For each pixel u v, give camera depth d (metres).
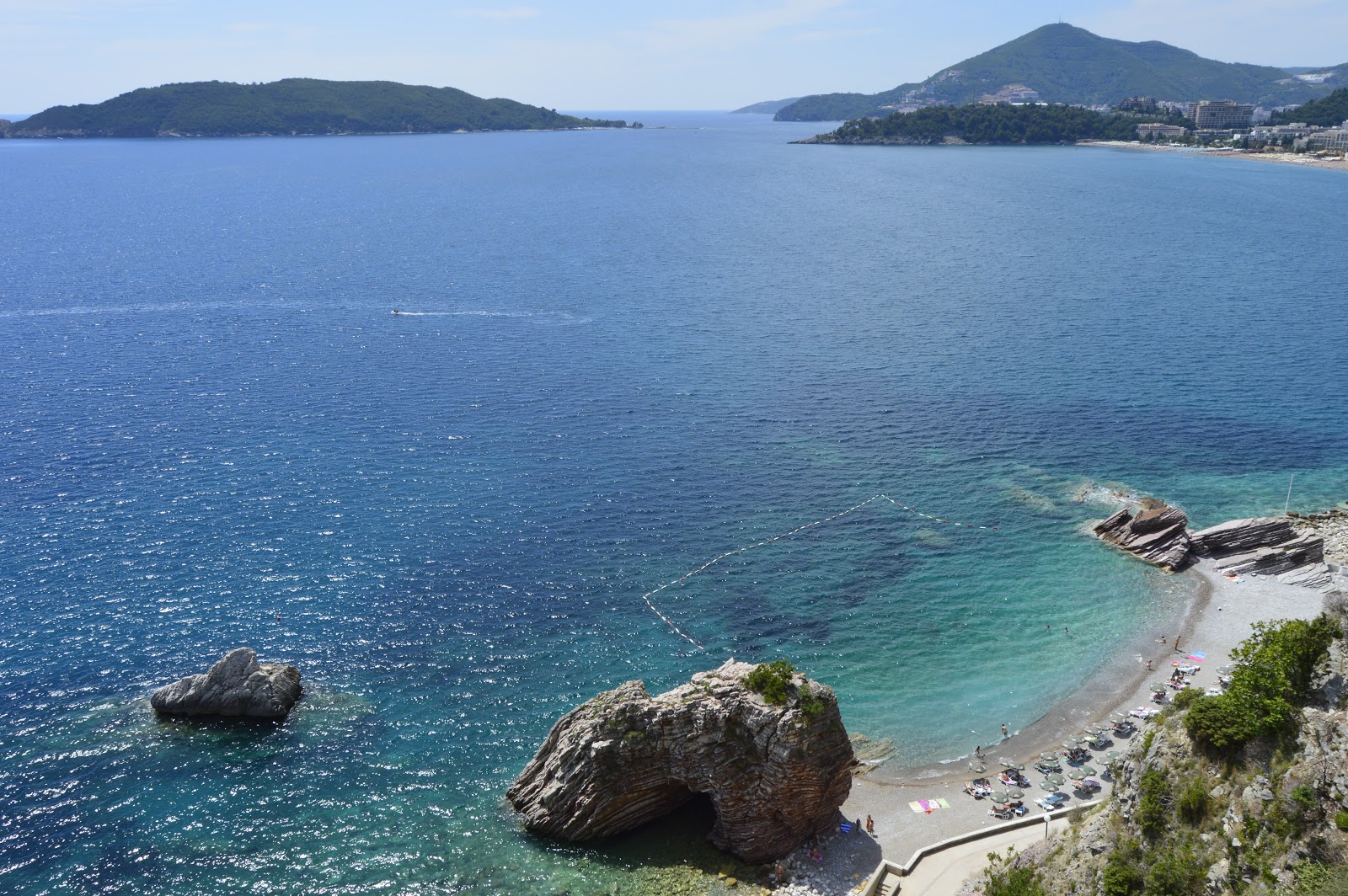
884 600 86.50
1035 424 127.94
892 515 102.12
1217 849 41.75
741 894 54.28
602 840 58.91
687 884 55.22
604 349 162.38
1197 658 77.62
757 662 76.88
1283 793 41.19
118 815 59.91
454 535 95.50
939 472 112.81
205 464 110.56
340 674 74.19
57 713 68.94
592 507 102.38
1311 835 39.53
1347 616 48.78
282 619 80.81
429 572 88.62
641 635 80.06
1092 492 107.56
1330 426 126.69
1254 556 92.31
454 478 108.38
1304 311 187.88
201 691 68.94
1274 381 144.50
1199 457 117.25
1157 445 120.75
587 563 91.06
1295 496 106.69
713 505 103.50
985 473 112.69
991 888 49.50
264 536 94.19
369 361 153.75
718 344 166.62
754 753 56.72
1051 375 148.50
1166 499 106.19
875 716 71.31
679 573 89.75
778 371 150.88
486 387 141.12
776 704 56.44
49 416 125.12
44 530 94.12
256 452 114.31
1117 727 69.06
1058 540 97.69
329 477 108.00
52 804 60.59
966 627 82.88
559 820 58.69
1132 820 45.84
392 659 76.00
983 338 170.38
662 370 151.00
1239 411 132.62
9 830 58.47
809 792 56.75
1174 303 195.62
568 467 112.44
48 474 106.69
